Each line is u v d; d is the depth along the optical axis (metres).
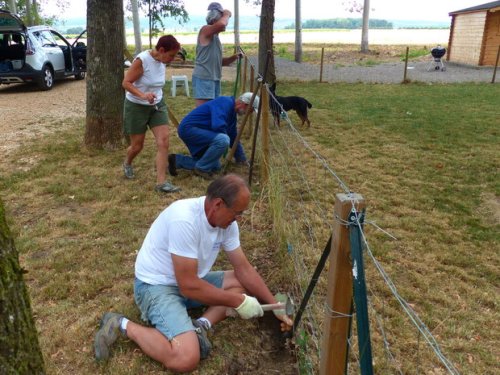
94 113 5.99
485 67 19.11
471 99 10.98
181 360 2.36
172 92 10.62
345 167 5.89
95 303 3.00
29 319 1.60
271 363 2.63
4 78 11.30
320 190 5.07
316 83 14.36
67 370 2.46
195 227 2.41
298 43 21.03
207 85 6.21
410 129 7.85
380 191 5.14
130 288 3.13
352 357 2.65
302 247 3.74
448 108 9.77
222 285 2.80
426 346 2.78
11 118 8.38
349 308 1.82
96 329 2.75
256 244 3.78
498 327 3.02
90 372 2.45
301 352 2.53
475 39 19.86
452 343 2.84
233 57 6.96
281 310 2.67
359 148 6.76
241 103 5.08
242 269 2.79
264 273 3.40
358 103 10.40
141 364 2.47
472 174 5.75
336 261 1.73
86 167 5.50
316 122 8.36
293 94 11.84
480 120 8.57
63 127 7.65
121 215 4.25
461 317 3.09
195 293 2.46
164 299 2.52
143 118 4.71
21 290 1.55
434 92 12.23
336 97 11.34
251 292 2.81
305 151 6.52
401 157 6.35
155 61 4.52
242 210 2.39
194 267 2.44
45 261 3.44
